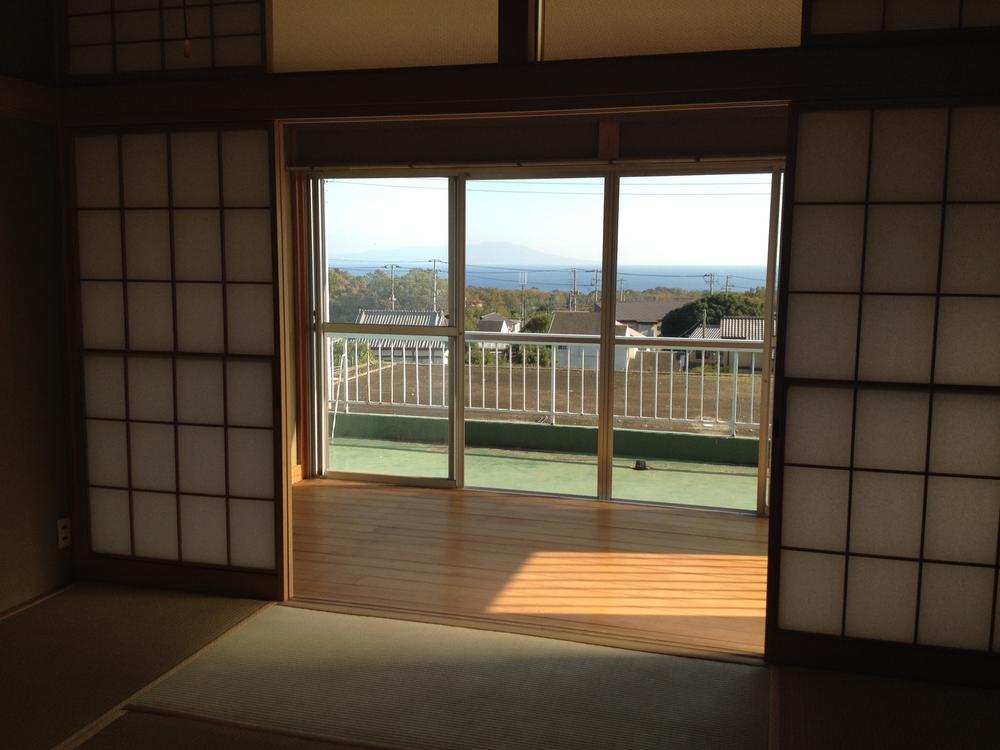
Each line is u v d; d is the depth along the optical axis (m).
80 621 3.00
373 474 4.97
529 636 2.90
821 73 2.49
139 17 3.11
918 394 2.55
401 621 3.02
